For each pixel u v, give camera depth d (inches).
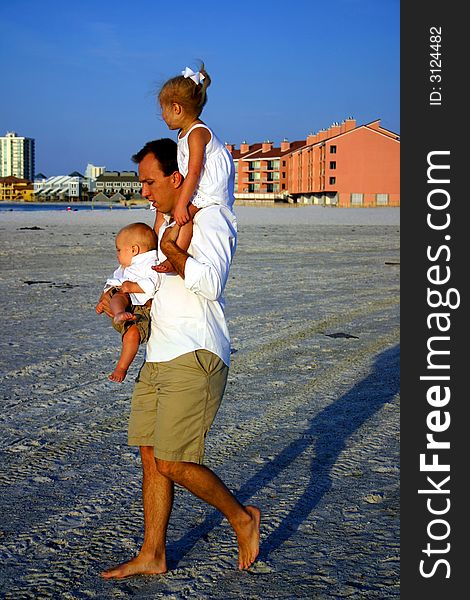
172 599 141.5
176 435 142.3
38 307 488.1
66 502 187.2
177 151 145.6
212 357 143.9
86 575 150.9
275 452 227.3
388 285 637.9
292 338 403.2
